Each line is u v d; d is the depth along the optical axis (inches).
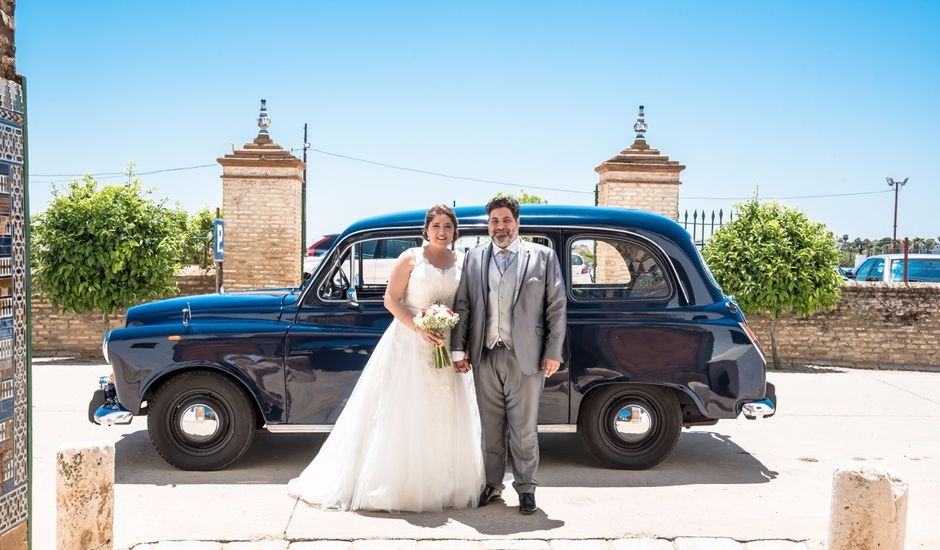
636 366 231.6
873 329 478.0
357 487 199.9
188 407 232.7
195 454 233.3
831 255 452.4
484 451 203.2
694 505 207.2
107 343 232.4
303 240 663.8
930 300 473.4
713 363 232.5
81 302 439.2
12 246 138.6
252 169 472.1
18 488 141.4
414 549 173.2
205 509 199.8
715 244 465.4
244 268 475.2
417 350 198.1
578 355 231.8
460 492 201.6
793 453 266.5
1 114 134.7
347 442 203.5
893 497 148.9
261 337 232.5
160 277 451.5
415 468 197.5
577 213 243.3
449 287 198.7
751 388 233.6
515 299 192.5
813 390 390.9
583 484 224.8
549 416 232.2
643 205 475.8
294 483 215.3
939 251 846.5
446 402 199.3
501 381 196.7
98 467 155.5
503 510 200.8
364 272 240.1
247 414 234.4
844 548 151.5
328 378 233.0
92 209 436.1
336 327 234.5
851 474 151.6
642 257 239.0
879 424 314.2
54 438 278.5
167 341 231.3
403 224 241.0
